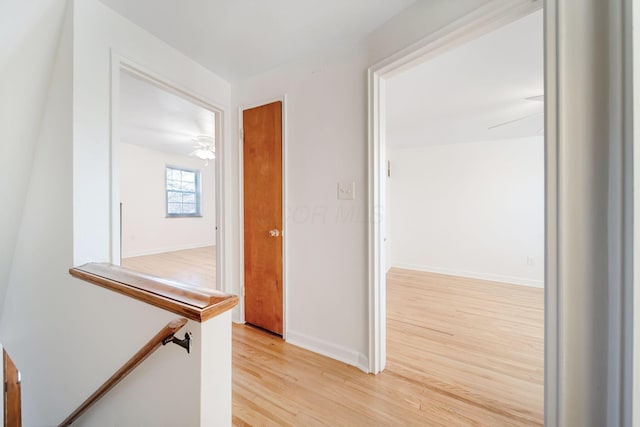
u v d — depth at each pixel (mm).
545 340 871
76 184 1267
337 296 1801
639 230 623
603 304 736
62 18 1263
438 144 4129
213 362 833
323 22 1518
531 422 1287
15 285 1645
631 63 625
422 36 1331
